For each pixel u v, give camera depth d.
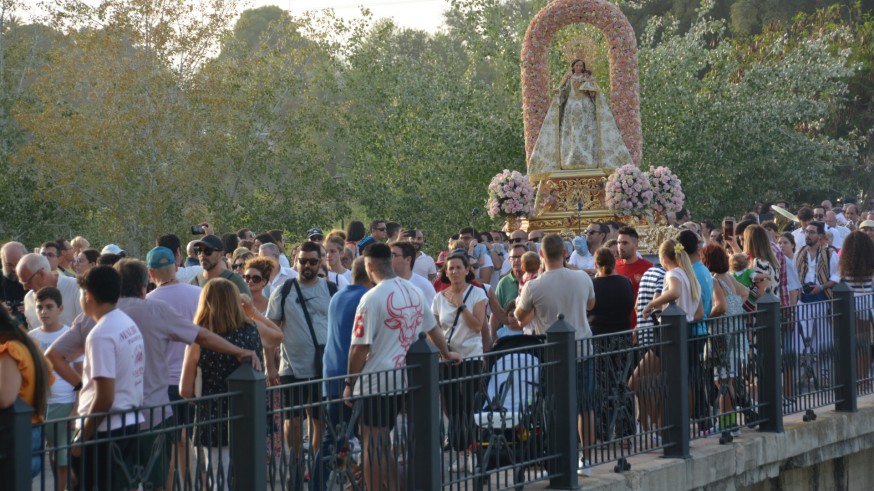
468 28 28.78
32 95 30.42
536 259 9.93
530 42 21.52
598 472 8.75
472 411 7.59
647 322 10.16
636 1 54.94
